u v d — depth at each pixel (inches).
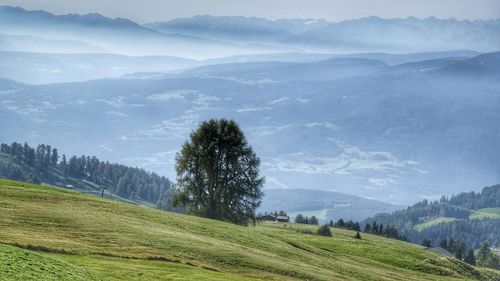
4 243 3978.8
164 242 5132.9
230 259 5108.3
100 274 3742.6
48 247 4170.8
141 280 3855.8
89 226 5103.3
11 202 5433.1
